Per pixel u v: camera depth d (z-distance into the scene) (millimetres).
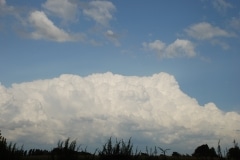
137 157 24562
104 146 24469
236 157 25875
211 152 28391
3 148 25672
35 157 26906
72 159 23625
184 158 27734
